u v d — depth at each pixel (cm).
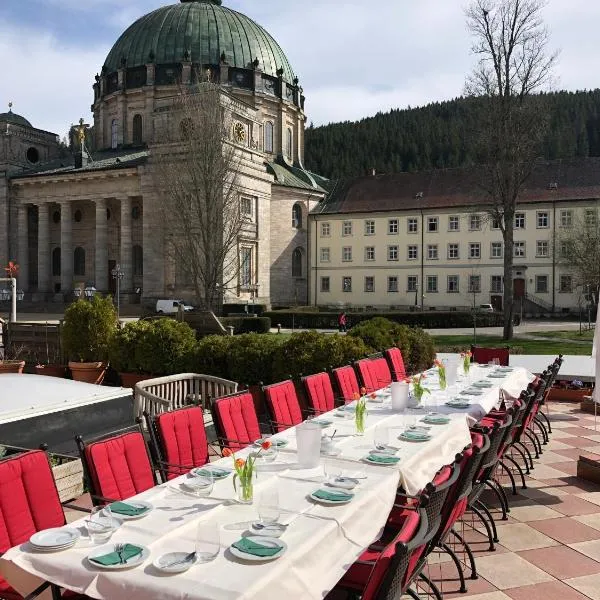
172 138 4284
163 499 471
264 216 6334
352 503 459
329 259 7075
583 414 1401
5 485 460
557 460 1017
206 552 361
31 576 372
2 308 6278
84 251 6975
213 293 3997
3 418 881
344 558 414
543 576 592
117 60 7175
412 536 360
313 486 502
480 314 4853
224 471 538
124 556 363
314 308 6256
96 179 6316
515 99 3278
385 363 1322
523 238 6228
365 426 721
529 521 738
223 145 4162
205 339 1445
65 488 761
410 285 6712
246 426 778
